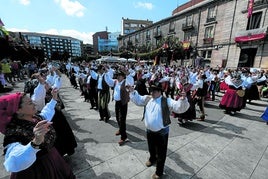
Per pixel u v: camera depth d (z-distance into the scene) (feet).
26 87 10.09
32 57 65.10
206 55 70.59
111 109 20.26
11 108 4.21
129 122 15.88
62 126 9.00
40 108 8.52
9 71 37.19
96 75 19.42
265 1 49.14
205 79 16.60
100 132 13.60
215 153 10.84
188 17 79.71
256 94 25.62
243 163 9.85
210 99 27.04
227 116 18.49
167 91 26.35
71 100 25.20
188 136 13.24
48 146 5.01
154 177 8.32
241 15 55.83
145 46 100.83
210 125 15.65
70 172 6.05
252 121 16.97
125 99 11.27
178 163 9.71
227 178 8.58
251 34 51.52
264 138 13.12
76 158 9.95
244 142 12.39
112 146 11.43
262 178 8.63
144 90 23.99
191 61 75.46
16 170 3.55
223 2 61.82
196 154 10.68
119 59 76.74
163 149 8.09
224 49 61.77
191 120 15.67
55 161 5.33
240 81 18.44
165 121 7.77
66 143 9.11
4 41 30.27
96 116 17.58
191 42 76.02
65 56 168.35
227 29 60.49
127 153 10.61
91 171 8.85
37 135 3.54
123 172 8.85
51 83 12.69
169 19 92.79
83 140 12.20
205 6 69.67
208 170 9.15
